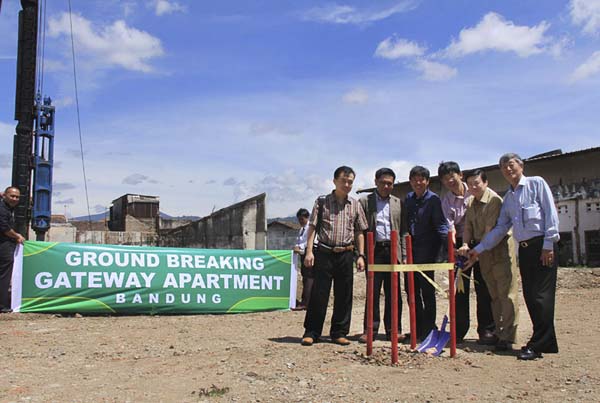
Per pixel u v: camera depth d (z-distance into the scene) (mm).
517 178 5738
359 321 8531
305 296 10578
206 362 5523
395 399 4191
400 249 6641
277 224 47219
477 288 6434
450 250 5664
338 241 6488
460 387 4496
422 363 5309
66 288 9203
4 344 6641
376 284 6801
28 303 9031
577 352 5719
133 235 35844
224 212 22906
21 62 14445
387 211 6711
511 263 5988
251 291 10188
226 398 4258
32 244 9156
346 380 4738
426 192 6602
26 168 14492
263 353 5891
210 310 9859
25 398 4281
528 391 4348
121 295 9445
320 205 6609
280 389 4473
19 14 14531
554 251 5508
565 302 10516
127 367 5367
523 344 6234
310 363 5383
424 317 6453
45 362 5613
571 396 4176
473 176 6289
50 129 17594
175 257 9875
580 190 23688
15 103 14547
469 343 6387
